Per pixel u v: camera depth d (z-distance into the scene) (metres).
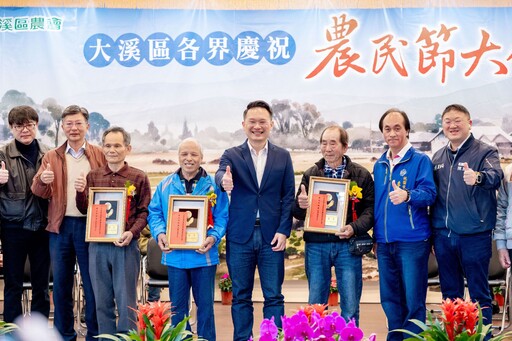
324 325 2.37
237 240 4.10
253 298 6.22
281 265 4.13
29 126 4.53
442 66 6.03
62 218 4.33
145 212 4.33
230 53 6.11
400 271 4.15
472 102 6.02
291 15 6.09
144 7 6.10
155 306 2.84
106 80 6.11
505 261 4.32
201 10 6.11
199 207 4.10
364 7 6.07
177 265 4.09
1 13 6.08
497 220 4.36
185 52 6.11
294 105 6.11
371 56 6.07
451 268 4.18
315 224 4.09
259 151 4.20
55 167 4.38
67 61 6.10
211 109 6.13
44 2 6.09
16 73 6.08
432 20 6.04
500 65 6.01
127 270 4.22
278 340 2.43
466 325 2.73
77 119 4.39
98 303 4.25
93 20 6.10
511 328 5.22
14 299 4.50
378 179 4.24
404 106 6.05
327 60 6.09
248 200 4.11
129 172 4.35
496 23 6.01
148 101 6.12
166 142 6.13
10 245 4.48
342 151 4.18
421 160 4.14
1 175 4.30
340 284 4.13
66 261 4.38
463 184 4.08
